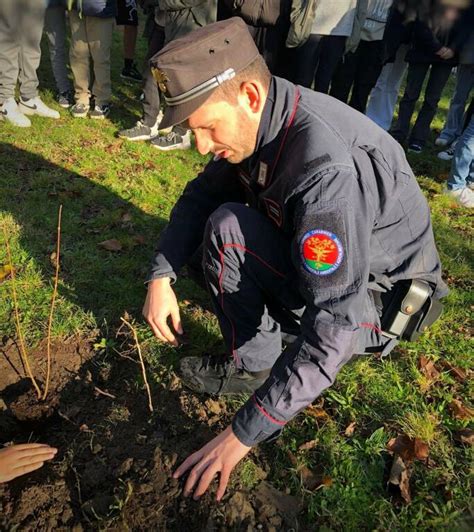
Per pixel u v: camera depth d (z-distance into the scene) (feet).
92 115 16.83
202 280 7.84
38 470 6.50
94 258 10.17
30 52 15.35
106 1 15.28
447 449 6.96
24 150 14.03
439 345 8.92
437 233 12.67
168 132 15.56
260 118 5.38
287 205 5.32
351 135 5.41
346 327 4.77
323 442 6.91
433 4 14.80
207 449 5.47
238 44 5.08
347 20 14.98
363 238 4.92
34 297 9.04
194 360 7.63
